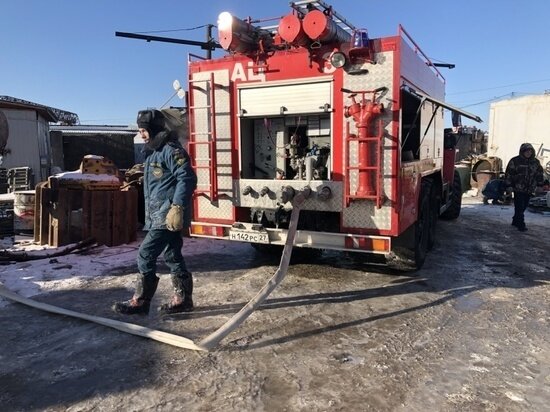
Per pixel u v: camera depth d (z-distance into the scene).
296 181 5.64
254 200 5.90
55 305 4.93
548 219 11.92
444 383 3.33
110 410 3.00
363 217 5.35
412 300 5.14
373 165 5.21
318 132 5.85
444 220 11.66
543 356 3.77
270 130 6.12
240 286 5.59
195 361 3.66
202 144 6.16
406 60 5.49
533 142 19.31
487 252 7.77
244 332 4.21
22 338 4.11
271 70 5.66
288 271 6.29
